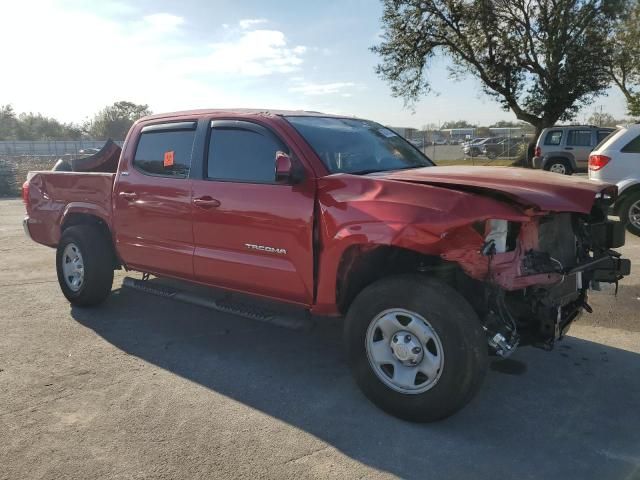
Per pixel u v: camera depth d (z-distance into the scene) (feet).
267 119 13.98
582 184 12.12
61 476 9.54
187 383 13.21
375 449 10.36
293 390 12.84
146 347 15.52
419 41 93.30
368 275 12.56
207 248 14.84
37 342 15.88
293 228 12.80
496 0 85.46
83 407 12.02
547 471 9.64
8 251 29.89
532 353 14.85
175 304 19.54
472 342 10.46
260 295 14.08
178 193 15.29
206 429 11.09
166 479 9.46
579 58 85.05
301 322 13.50
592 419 11.41
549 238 12.19
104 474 9.60
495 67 90.12
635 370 13.75
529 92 90.99
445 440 10.65
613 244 13.66
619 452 10.21
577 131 63.16
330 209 12.05
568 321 12.67
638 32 89.92
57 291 21.47
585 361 14.30
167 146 16.12
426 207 10.61
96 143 213.66
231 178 14.33
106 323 17.56
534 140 93.25
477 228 10.68
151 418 11.54
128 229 16.98
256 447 10.44
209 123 15.21
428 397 10.84
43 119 323.37
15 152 198.18
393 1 91.45
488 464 9.86
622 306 18.49
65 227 19.54
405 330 11.13
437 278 11.32
